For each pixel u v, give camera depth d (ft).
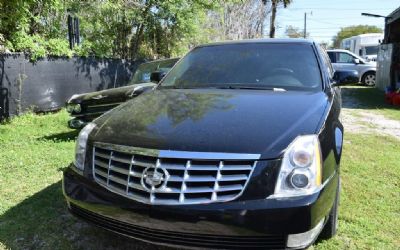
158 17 52.65
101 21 48.42
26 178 16.15
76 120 22.26
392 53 47.57
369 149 21.18
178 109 10.48
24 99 31.73
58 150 20.43
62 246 10.93
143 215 8.47
